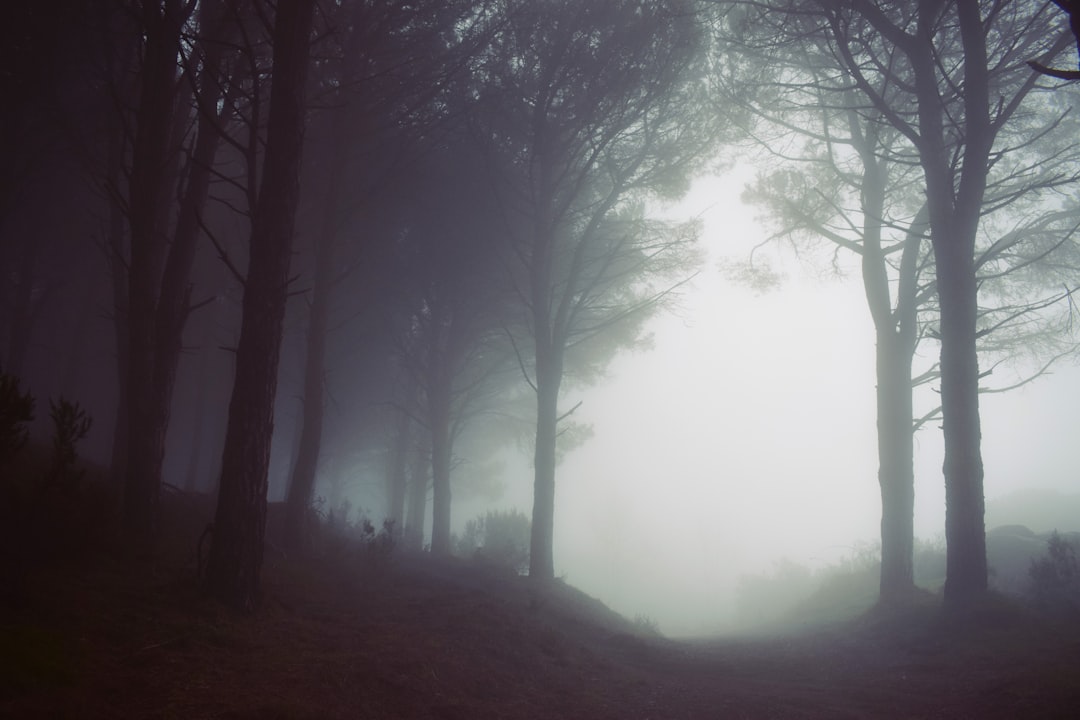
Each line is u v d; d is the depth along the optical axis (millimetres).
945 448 11539
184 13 10805
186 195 10336
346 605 8547
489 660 7121
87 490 8133
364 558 13234
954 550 11164
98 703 4199
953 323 11625
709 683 8164
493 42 15469
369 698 5324
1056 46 11203
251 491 7246
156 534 9266
